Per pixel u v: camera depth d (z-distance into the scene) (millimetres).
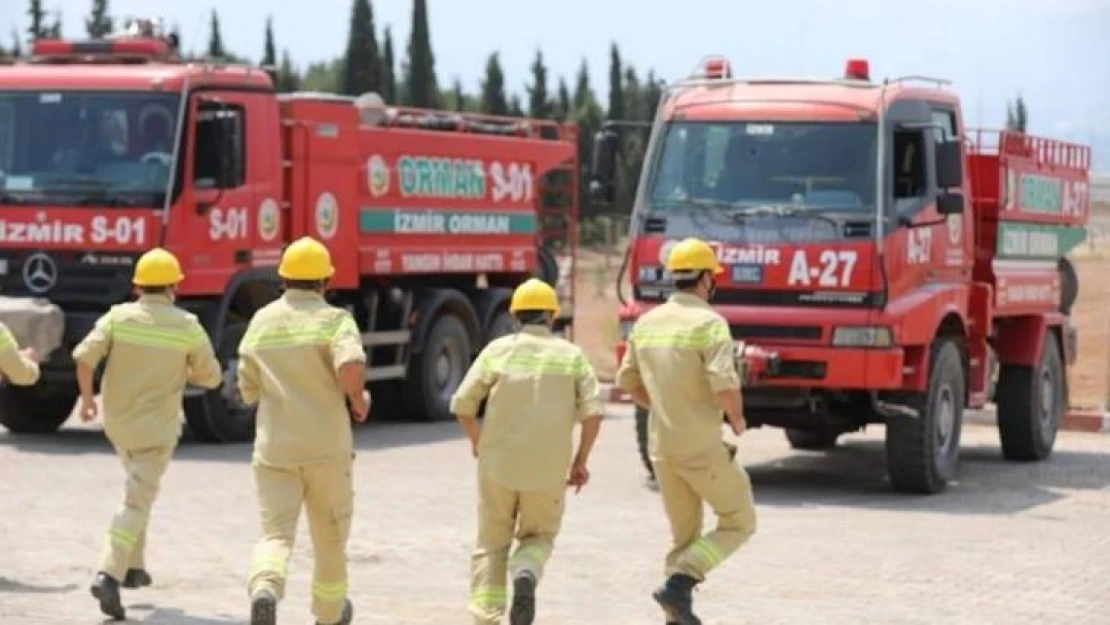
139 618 15359
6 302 26531
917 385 23328
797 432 29578
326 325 14039
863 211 22828
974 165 25953
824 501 23328
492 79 111375
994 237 25875
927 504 23125
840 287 22688
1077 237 29609
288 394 13953
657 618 15742
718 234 23203
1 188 27141
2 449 27422
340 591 14320
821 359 22672
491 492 14102
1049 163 28109
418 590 16922
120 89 27078
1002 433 28047
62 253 26938
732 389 14539
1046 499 23734
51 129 27188
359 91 101750
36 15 44844
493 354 14242
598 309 61500
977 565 18625
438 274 33281
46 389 28656
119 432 15680
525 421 14055
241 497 22547
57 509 21375
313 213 29422
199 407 27719
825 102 23391
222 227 27531
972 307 25547
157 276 15844
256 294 28594
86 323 26797
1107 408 34625
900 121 23500
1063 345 29141
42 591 16484
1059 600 16844
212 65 27594
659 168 23828
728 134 23609
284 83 102188
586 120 107062
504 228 34812
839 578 17812
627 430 31719
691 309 14891
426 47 106562
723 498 14789
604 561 18578
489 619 13977
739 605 16422
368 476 25078
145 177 26844
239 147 27812
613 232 88938
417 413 32969
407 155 31781
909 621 15773
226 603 16125
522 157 35438
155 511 21406
